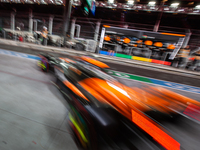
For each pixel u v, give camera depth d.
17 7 18.30
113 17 15.48
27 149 1.85
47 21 16.34
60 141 2.08
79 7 14.91
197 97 5.67
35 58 7.97
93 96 2.36
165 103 2.94
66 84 3.00
